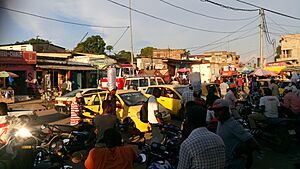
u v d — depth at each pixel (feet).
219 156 11.32
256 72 85.87
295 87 43.93
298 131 31.76
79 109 36.91
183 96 37.47
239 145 16.51
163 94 50.60
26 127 22.56
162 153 17.75
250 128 30.60
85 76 120.98
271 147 29.99
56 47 157.99
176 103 48.39
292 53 213.46
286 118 30.14
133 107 36.70
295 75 65.05
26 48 130.62
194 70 142.51
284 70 121.08
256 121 30.55
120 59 144.77
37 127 25.62
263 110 30.76
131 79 68.13
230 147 16.38
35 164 19.71
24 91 94.89
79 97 40.93
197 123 11.68
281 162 26.40
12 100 82.12
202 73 140.56
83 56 128.47
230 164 16.39
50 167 19.22
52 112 63.67
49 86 99.81
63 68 103.50
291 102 32.22
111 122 20.33
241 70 153.07
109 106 21.16
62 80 109.09
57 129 25.72
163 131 24.39
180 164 11.40
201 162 11.01
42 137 25.30
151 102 26.27
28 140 18.57
